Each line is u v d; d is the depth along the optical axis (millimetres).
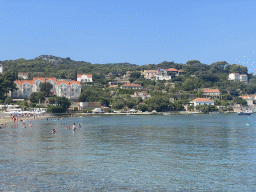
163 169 63312
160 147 88938
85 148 86812
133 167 64750
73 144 93938
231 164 67438
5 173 59688
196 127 153875
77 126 157500
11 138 107125
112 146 90500
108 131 132750
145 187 52344
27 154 77375
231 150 84000
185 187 52406
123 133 124875
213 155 77062
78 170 62188
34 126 156125
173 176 58438
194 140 103688
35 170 61875
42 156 75000
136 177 57688
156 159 72312
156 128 148000
